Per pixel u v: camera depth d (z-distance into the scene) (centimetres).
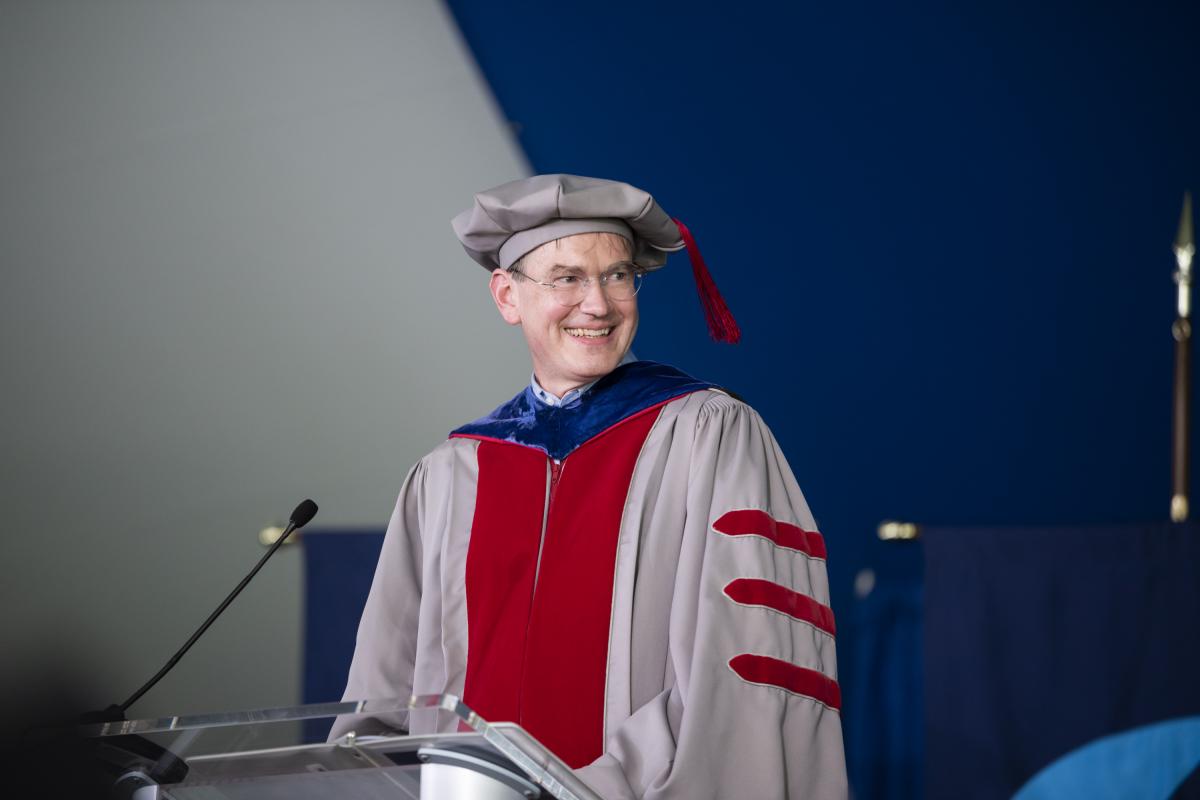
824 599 740
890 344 1642
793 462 1620
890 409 1633
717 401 787
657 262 837
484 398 1661
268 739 517
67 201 1555
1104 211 1644
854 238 1656
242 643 1552
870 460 1625
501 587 778
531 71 1688
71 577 1505
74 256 1552
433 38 1689
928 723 1355
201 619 1545
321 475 1609
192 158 1609
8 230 1528
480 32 1695
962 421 1630
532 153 1678
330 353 1630
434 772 521
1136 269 1634
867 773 1552
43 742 548
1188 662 1305
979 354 1638
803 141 1667
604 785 661
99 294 1556
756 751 670
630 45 1681
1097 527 1344
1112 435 1617
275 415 1605
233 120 1628
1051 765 1323
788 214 1659
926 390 1634
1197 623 1308
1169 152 1644
